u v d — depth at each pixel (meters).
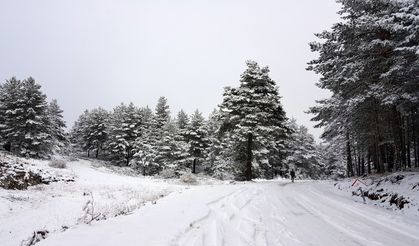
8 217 11.46
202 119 49.06
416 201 11.98
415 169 19.23
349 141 37.44
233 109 30.39
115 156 60.06
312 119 22.67
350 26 17.86
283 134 33.16
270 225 8.02
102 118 67.62
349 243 6.80
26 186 17.75
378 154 26.31
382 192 15.41
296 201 13.57
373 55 18.23
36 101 42.16
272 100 30.12
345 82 18.05
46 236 6.28
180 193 13.87
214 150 46.50
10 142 41.88
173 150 48.50
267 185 22.08
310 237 7.08
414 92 16.69
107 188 21.03
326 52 19.72
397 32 15.12
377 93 17.16
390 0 14.81
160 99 61.72
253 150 31.30
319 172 63.59
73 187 20.55
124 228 6.27
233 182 25.98
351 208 12.36
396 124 18.06
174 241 5.58
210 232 6.60
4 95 46.56
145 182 26.05
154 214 8.09
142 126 60.34
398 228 8.78
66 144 57.25
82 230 5.95
